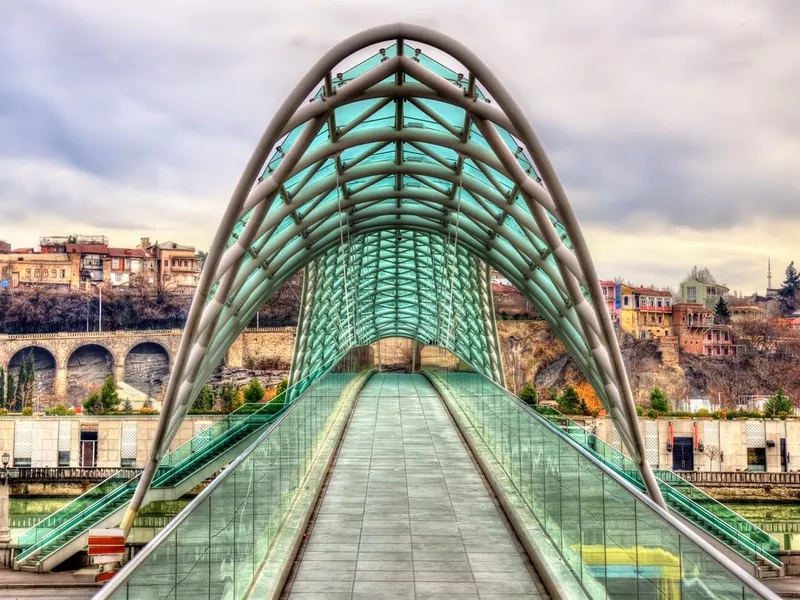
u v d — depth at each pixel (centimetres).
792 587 3372
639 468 2889
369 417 4097
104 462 8350
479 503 2127
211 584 1002
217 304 2841
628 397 2742
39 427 8450
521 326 14338
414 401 5003
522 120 2192
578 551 1338
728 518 3756
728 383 14975
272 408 3972
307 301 5856
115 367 14988
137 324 16712
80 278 16575
